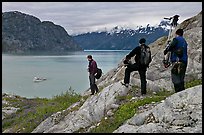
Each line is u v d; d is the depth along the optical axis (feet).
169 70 61.26
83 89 207.31
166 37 82.17
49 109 68.08
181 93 35.60
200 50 61.87
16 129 59.82
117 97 49.32
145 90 49.34
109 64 486.38
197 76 58.65
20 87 231.71
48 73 352.69
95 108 49.16
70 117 51.44
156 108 35.47
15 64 550.36
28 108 79.15
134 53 47.29
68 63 577.84
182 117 32.37
